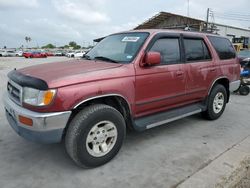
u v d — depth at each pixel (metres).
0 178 2.88
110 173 3.01
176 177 2.89
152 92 3.58
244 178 2.85
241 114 5.51
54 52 62.88
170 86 3.84
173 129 4.48
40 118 2.65
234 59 5.28
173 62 3.91
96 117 2.96
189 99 4.32
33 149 3.63
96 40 5.12
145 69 3.46
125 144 3.82
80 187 2.74
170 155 3.45
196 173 2.94
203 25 25.03
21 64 24.23
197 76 4.30
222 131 4.40
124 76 3.21
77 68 3.17
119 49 3.79
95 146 3.07
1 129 4.39
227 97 5.29
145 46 3.53
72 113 2.99
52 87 2.66
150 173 2.99
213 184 2.72
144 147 3.72
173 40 3.98
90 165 3.05
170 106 4.02
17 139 3.97
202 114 5.04
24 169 3.09
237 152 3.47
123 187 2.72
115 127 3.19
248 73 8.16
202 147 3.71
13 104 3.05
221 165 3.10
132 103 3.36
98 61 3.67
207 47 4.61
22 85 2.86
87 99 2.87
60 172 3.03
